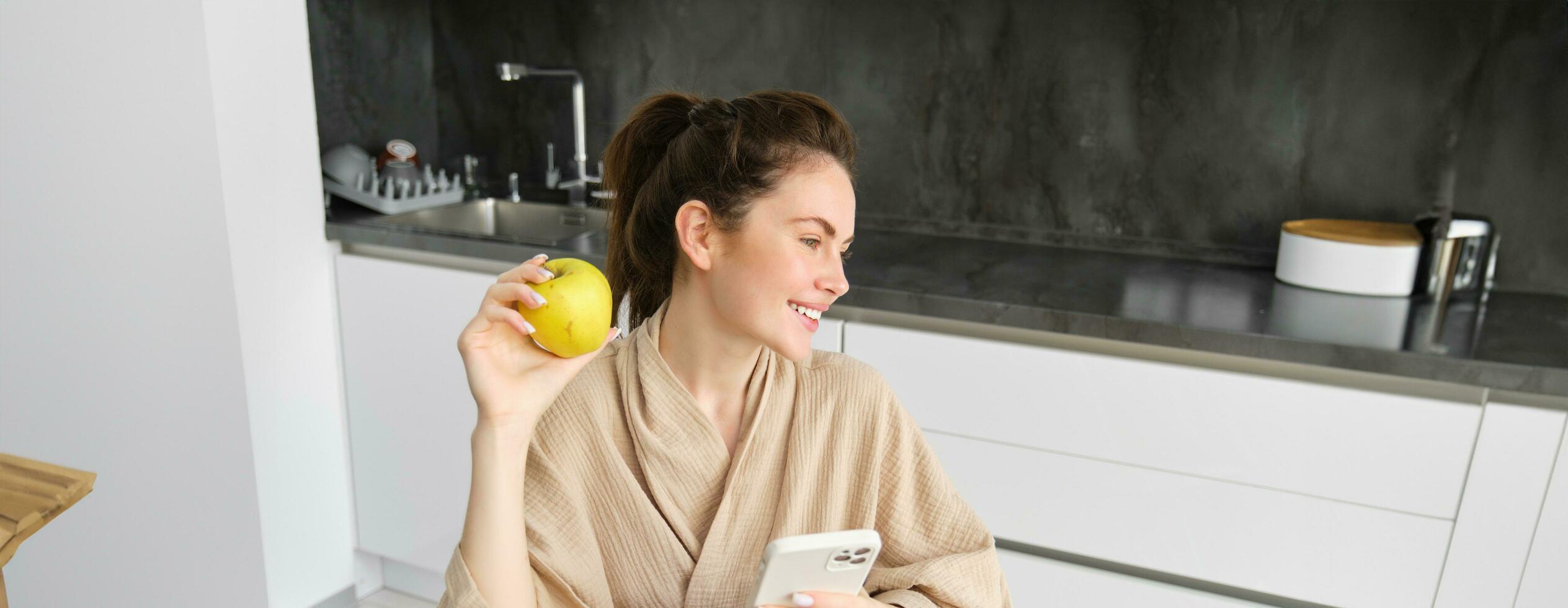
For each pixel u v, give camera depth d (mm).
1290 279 1925
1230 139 2088
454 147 2785
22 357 2215
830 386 907
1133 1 2092
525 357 794
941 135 2318
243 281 1943
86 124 1967
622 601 880
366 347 2172
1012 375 1730
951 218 2363
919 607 852
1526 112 1861
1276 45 2008
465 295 2033
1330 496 1576
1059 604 1792
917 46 2281
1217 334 1585
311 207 2086
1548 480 1455
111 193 1988
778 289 811
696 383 882
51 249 2094
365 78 2543
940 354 1775
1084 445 1708
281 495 2113
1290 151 2049
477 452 777
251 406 2004
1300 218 2072
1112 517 1721
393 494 2246
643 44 2518
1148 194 2180
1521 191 1896
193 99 1844
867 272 1958
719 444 865
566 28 2580
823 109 840
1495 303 1823
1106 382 1666
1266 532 1627
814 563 682
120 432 2156
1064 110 2201
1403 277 1823
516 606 764
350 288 2150
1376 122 1972
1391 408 1510
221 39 1823
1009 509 1795
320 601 2273
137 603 2271
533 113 2664
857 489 921
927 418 1817
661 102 908
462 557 766
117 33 1871
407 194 2396
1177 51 2082
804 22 2357
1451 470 1500
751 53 2424
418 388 2143
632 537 862
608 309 794
